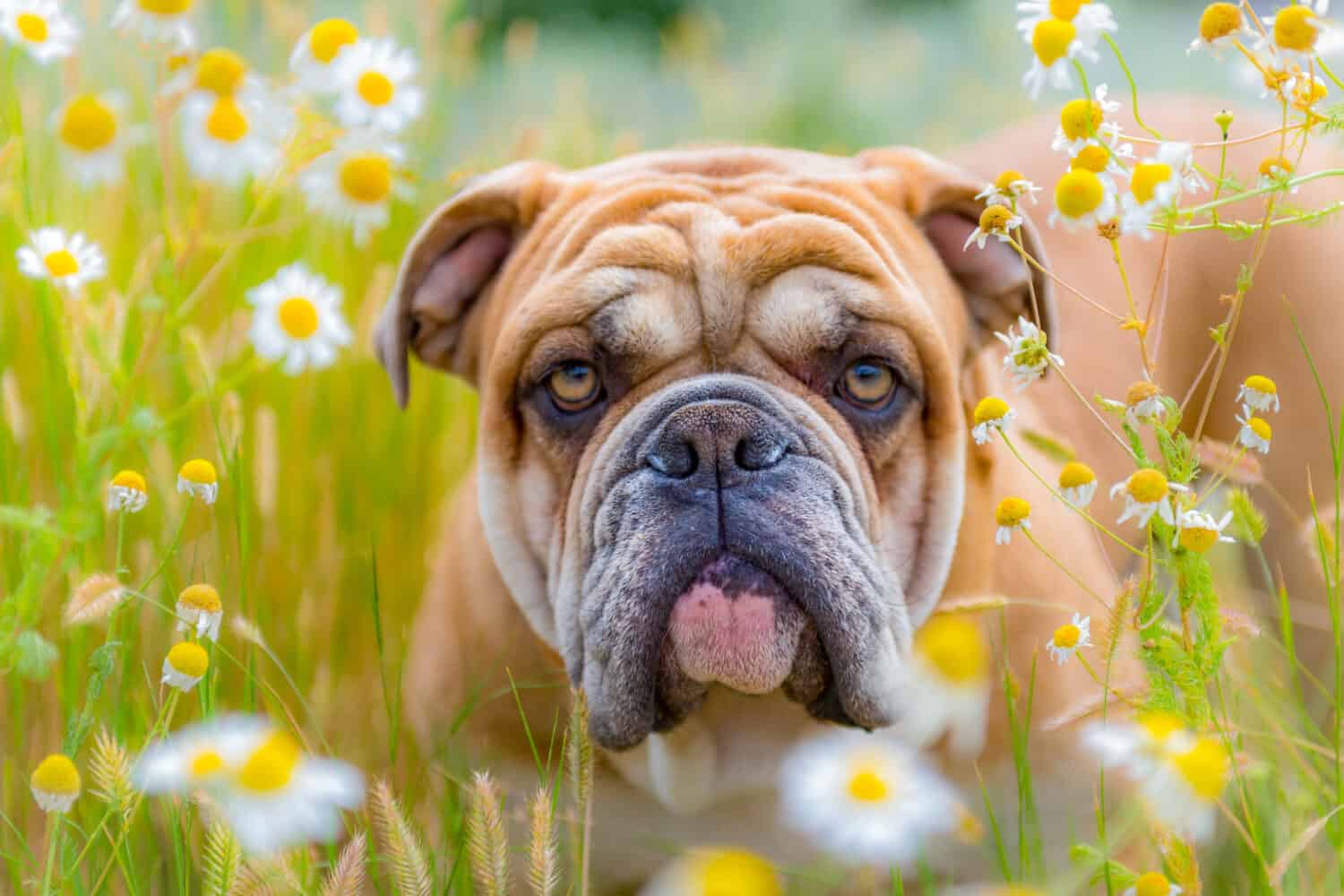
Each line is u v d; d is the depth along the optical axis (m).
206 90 3.36
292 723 3.26
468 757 3.88
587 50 13.62
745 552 3.09
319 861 3.62
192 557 4.23
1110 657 2.74
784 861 3.93
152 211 5.07
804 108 10.59
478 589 3.91
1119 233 2.78
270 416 4.15
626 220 3.63
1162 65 11.30
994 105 10.03
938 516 3.57
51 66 5.11
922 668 3.08
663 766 3.68
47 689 3.91
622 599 3.14
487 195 3.94
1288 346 4.58
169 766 2.35
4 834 3.57
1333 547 3.58
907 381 3.48
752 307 3.42
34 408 4.72
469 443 5.26
